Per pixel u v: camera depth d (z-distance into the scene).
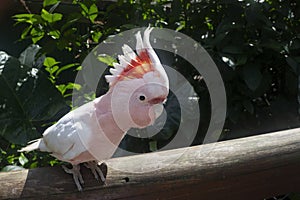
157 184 0.95
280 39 1.60
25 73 1.25
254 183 1.03
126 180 0.93
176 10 1.62
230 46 1.51
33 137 1.19
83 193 0.90
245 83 1.54
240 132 1.58
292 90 1.58
